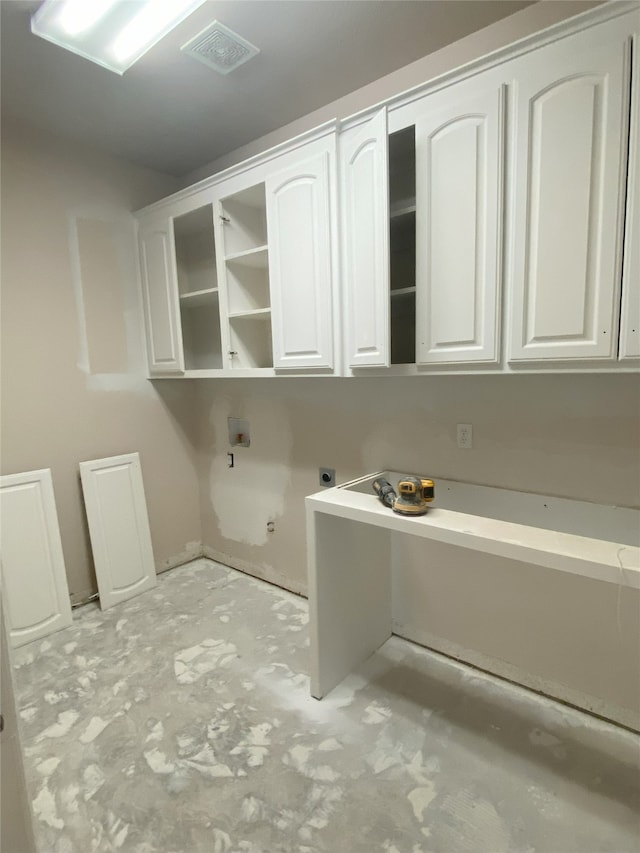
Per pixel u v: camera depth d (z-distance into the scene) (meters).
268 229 2.06
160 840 1.32
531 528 1.42
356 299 1.78
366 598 2.11
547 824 1.34
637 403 1.58
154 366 2.84
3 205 2.28
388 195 1.62
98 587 2.65
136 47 1.72
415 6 1.61
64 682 1.99
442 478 2.06
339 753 1.60
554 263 1.38
